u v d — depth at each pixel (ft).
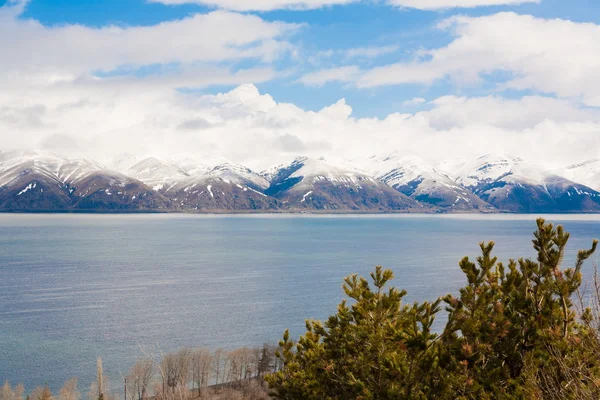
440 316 368.68
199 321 455.63
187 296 570.05
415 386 59.62
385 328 66.49
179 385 284.41
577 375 53.52
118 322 451.12
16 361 352.08
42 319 460.96
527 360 57.77
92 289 608.60
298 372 73.31
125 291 598.34
